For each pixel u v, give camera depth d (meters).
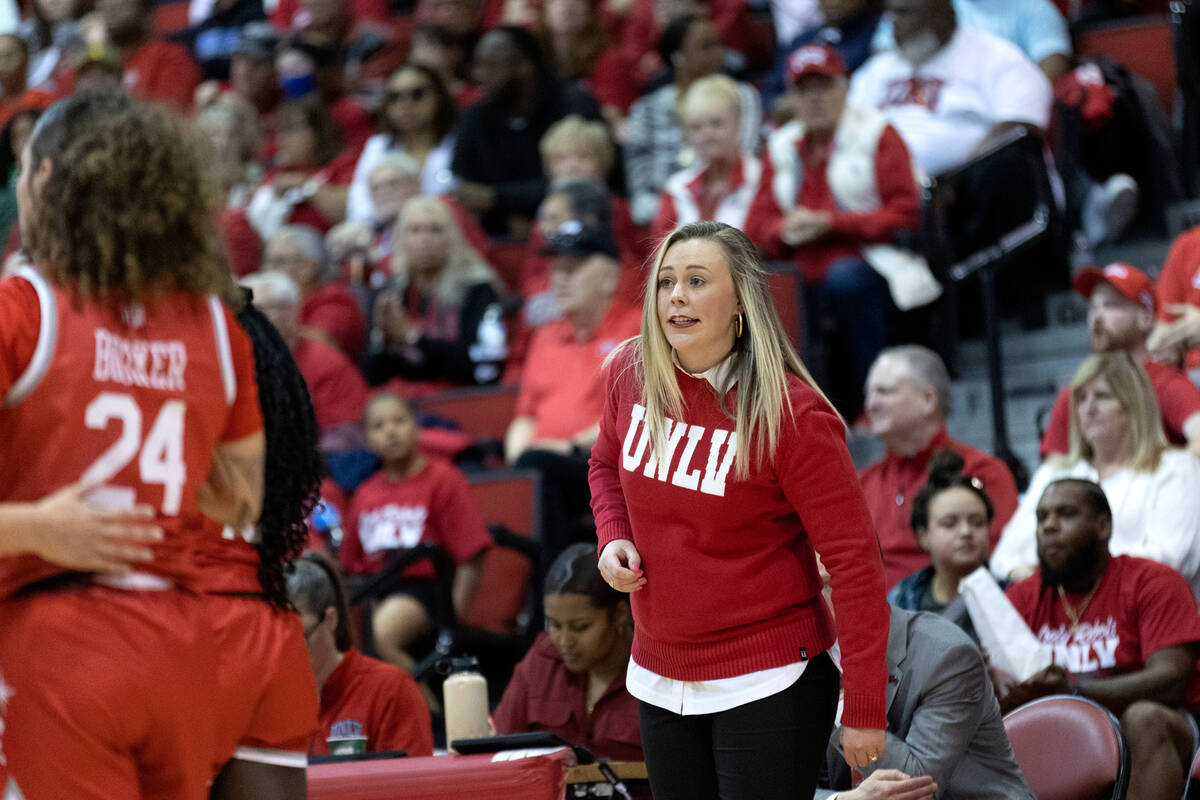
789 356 10.36
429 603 22.27
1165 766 15.14
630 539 10.64
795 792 10.07
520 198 31.11
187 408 9.05
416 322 28.48
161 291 9.03
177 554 8.95
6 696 8.48
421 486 22.97
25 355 8.62
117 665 8.48
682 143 31.52
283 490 9.71
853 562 9.90
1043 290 27.88
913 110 28.34
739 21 36.31
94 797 8.41
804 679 10.15
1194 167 30.45
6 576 8.62
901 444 20.23
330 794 11.25
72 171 8.91
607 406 10.96
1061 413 20.45
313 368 25.64
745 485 10.02
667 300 10.23
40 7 44.69
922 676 13.61
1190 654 16.19
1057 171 28.00
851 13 32.97
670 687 10.35
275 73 37.91
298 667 9.49
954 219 24.98
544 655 16.08
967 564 17.20
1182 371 21.66
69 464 8.63
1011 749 13.99
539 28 36.03
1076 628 16.92
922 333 26.48
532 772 11.55
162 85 39.16
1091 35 31.61
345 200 33.56
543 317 27.50
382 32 40.09
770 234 26.22
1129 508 18.42
